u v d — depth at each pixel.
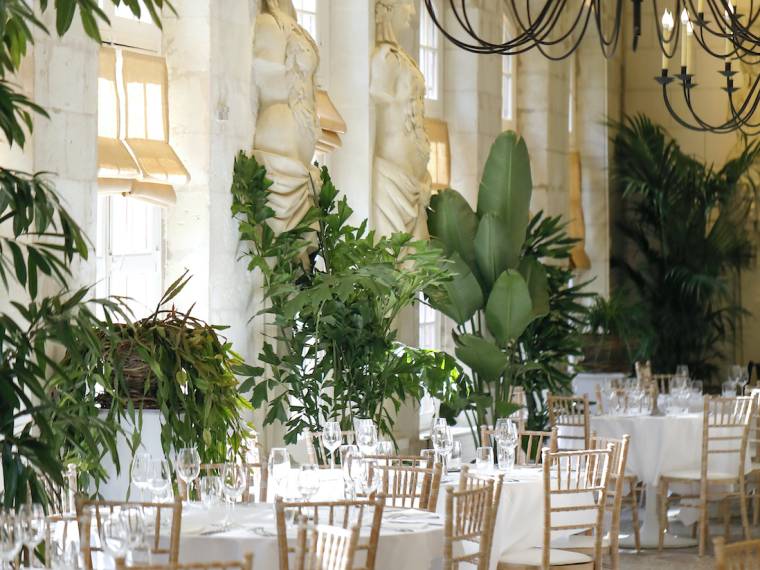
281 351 8.67
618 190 15.64
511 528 6.82
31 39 4.91
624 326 14.20
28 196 4.96
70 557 4.19
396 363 8.88
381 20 9.98
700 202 15.05
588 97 15.23
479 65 11.70
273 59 8.30
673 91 16.31
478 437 10.09
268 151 8.33
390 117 9.92
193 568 3.67
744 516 9.40
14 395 4.91
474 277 10.25
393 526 5.36
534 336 11.33
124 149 7.38
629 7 16.39
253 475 6.47
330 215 8.63
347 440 8.05
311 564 4.18
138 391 6.54
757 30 15.73
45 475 5.12
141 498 5.72
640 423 9.51
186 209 7.88
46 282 6.12
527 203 10.73
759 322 15.74
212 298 7.88
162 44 7.89
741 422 9.59
